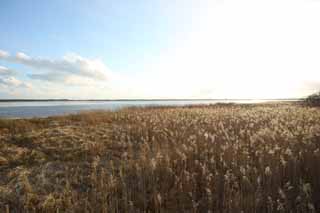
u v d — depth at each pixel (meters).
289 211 3.43
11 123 10.81
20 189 4.35
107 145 7.36
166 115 13.52
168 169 4.69
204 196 3.94
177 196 3.99
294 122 9.01
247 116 12.09
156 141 7.05
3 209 3.75
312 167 4.54
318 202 3.62
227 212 3.50
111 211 3.56
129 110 18.97
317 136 6.75
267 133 6.93
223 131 7.60
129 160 5.64
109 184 4.27
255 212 3.44
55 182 4.72
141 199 3.95
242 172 4.22
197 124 10.12
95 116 13.71
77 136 8.37
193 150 5.96
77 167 5.44
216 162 5.24
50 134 8.64
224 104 32.72
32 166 5.66
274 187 3.97
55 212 3.69
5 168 5.54
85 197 4.11
